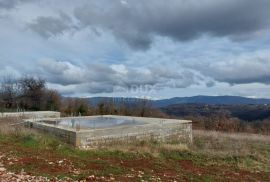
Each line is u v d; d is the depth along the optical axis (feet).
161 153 58.54
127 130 63.93
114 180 36.83
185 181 41.14
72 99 153.79
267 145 78.38
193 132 90.27
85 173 38.50
